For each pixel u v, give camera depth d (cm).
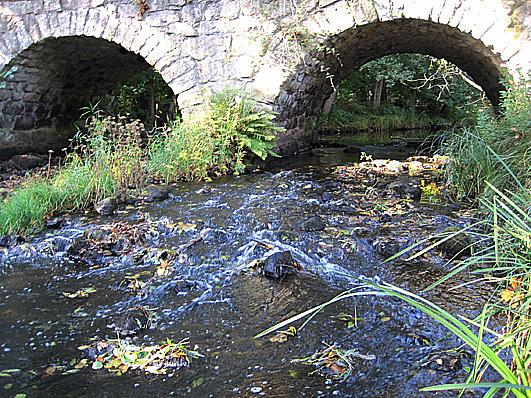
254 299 334
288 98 896
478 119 671
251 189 651
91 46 967
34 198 521
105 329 297
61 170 661
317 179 727
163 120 1516
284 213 523
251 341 280
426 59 1683
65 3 862
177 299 337
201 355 266
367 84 2098
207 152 750
